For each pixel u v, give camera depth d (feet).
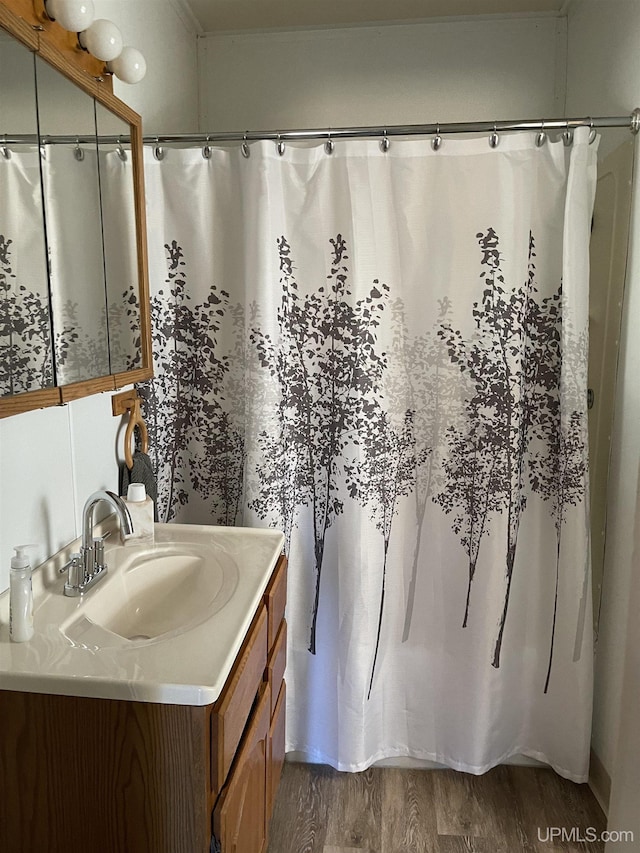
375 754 6.46
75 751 3.28
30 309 3.60
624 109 5.77
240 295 5.81
